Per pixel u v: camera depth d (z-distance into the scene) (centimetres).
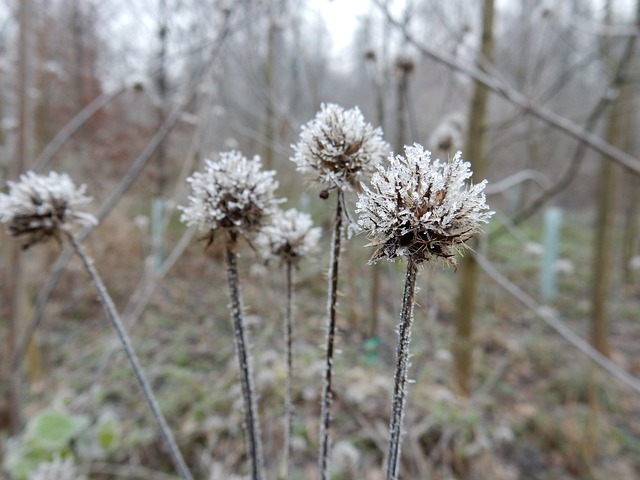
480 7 469
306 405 374
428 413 392
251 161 100
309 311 509
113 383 472
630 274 1115
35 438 310
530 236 1129
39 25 652
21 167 336
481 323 741
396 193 66
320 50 582
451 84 496
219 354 545
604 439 500
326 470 94
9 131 451
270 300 383
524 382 598
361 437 344
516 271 1028
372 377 367
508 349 670
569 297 937
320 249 119
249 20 326
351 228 85
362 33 404
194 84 304
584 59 542
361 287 506
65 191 120
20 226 116
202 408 409
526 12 621
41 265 678
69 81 843
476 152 472
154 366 509
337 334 96
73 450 332
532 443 470
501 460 437
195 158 397
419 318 457
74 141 867
